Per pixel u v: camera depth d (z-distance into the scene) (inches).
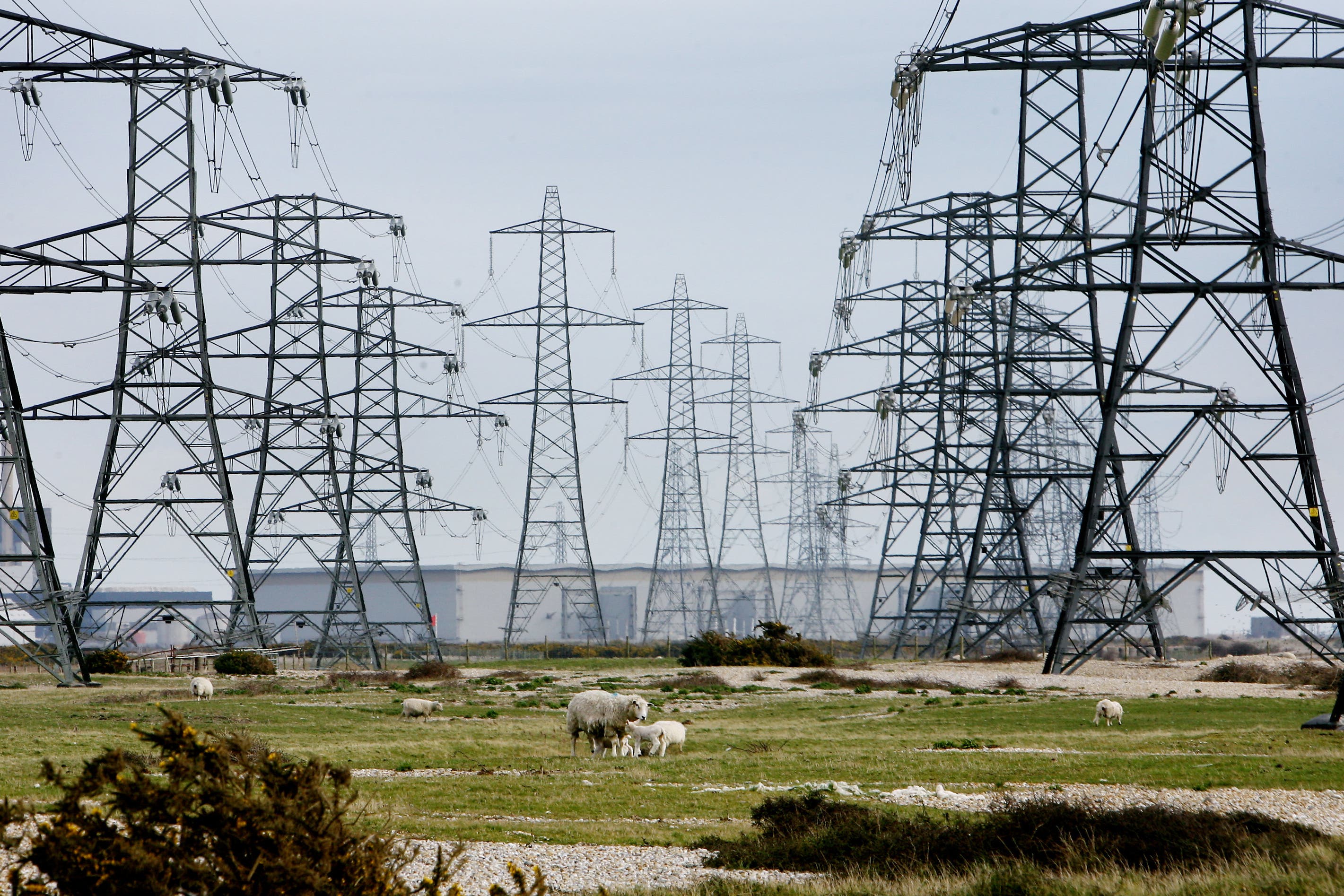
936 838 3139.8
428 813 3671.3
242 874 1804.9
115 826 1891.0
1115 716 6781.5
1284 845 3041.3
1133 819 3184.1
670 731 5305.1
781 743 5851.4
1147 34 5915.4
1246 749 5319.9
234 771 2016.5
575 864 3004.4
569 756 5270.7
